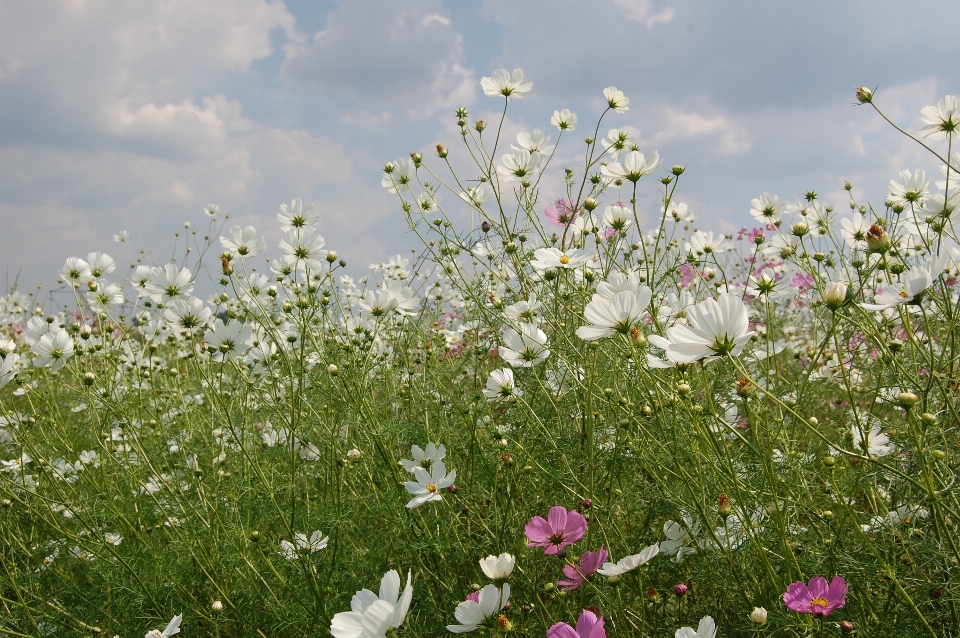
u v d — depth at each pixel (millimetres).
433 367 1606
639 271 1416
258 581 1245
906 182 1400
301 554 1194
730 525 1106
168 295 1439
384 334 1676
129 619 1271
